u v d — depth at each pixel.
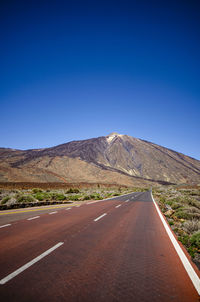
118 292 3.37
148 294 3.34
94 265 4.48
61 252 5.24
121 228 8.73
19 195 19.23
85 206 17.30
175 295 3.35
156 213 14.31
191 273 4.29
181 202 23.73
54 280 3.68
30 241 6.16
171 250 5.88
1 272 3.93
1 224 8.73
